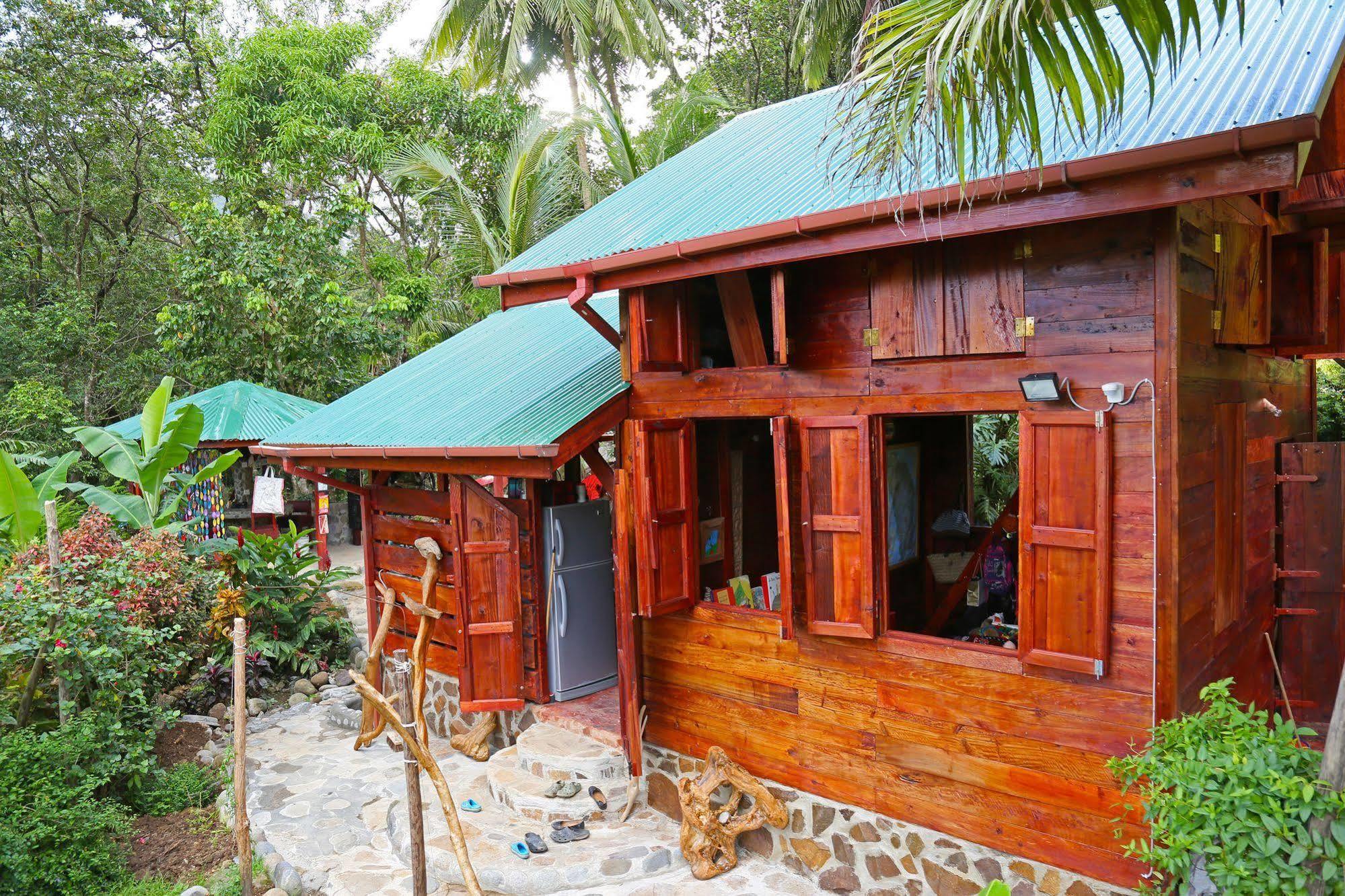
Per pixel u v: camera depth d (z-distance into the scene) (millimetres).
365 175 21688
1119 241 4070
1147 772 3678
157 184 21422
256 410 14391
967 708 4738
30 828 5664
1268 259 5277
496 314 10953
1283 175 3283
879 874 5168
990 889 3227
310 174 18266
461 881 5621
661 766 6438
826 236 4539
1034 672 4477
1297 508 6359
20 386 16797
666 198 6336
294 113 17984
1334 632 6285
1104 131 3955
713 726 6059
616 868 5594
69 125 19953
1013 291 4398
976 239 4508
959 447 7406
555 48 21203
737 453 7676
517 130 19484
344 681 10023
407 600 6355
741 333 5559
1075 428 4223
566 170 19109
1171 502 3986
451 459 7016
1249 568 5637
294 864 6012
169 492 14406
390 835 6348
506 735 7801
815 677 5430
